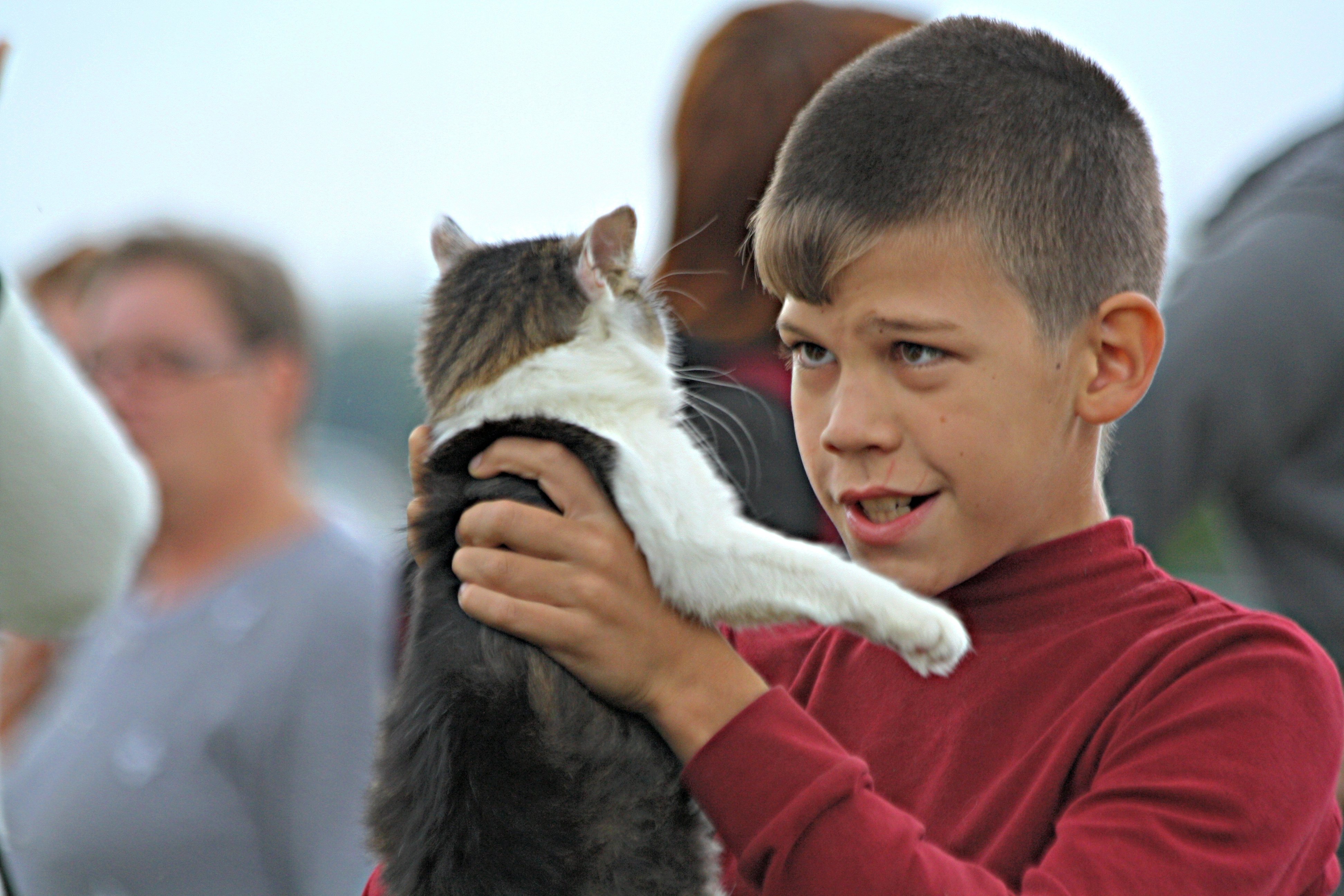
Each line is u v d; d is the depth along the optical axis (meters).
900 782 3.72
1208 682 3.34
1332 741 3.33
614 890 3.81
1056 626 3.69
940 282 3.49
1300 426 5.12
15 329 3.90
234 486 6.87
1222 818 3.13
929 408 3.53
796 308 3.72
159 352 6.83
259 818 6.20
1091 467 3.83
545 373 4.49
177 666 6.34
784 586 3.94
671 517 4.09
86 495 4.07
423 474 4.49
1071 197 3.61
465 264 5.11
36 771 6.51
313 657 6.27
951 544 3.64
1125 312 3.65
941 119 3.57
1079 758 3.45
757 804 3.18
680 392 4.83
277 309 7.35
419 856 3.81
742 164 5.16
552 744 3.81
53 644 7.77
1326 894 3.55
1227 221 5.53
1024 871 3.36
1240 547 5.57
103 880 6.07
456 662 3.94
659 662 3.55
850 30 5.36
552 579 3.60
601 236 5.04
